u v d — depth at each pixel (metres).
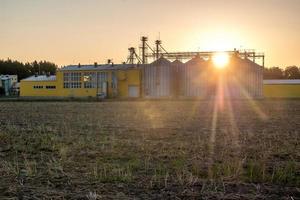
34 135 15.80
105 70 69.25
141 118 24.67
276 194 7.35
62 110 33.16
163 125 20.09
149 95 68.12
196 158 10.76
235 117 25.50
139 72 68.38
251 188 7.74
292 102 47.84
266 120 23.19
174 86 67.62
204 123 21.28
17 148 12.62
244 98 60.62
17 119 23.91
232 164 9.59
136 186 7.88
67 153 11.53
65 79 71.62
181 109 34.47
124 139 14.59
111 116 26.31
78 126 19.50
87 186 7.90
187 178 8.38
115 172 8.95
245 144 13.34
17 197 7.18
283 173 8.77
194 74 66.94
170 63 67.69
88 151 11.90
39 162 10.35
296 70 126.69
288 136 15.34
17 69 129.12
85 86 70.38
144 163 10.09
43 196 7.21
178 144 13.24
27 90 74.62
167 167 9.64
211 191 7.49
